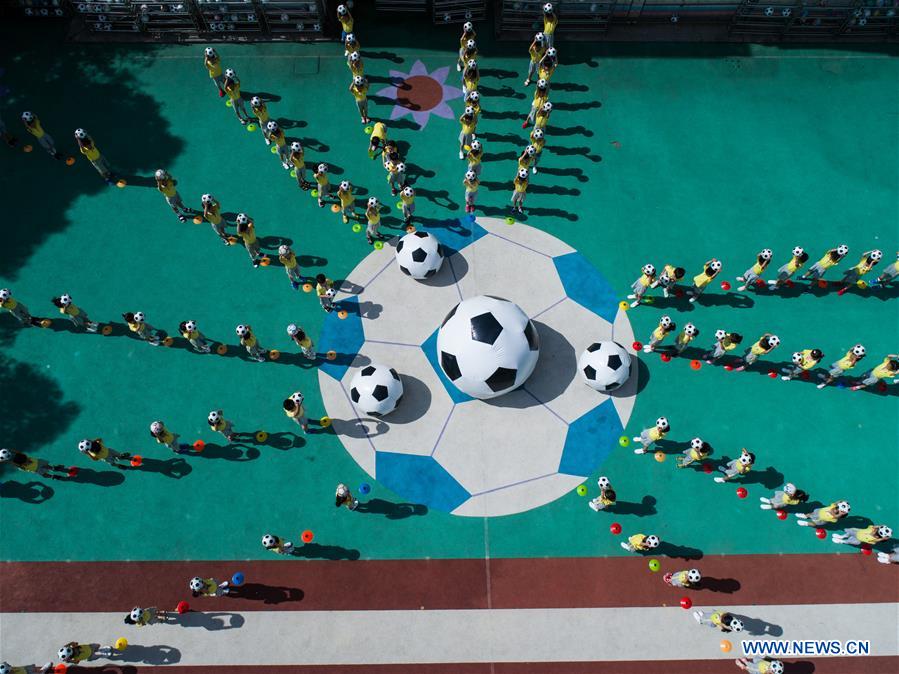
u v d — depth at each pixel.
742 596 12.49
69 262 15.52
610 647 12.02
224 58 18.36
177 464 13.46
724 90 18.17
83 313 14.32
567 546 12.85
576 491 13.33
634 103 17.94
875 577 12.72
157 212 16.22
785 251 16.02
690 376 14.50
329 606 12.27
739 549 12.91
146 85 17.86
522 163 14.86
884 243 16.17
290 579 12.47
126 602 12.24
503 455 13.59
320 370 14.41
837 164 17.16
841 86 18.28
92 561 12.57
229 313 15.02
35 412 13.85
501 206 16.44
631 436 13.86
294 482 13.34
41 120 17.22
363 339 14.73
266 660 11.83
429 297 15.24
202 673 11.74
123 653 11.81
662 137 17.45
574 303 15.23
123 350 14.55
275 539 11.70
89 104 17.52
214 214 14.46
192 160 16.91
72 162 16.70
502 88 18.12
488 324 12.71
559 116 17.67
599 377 13.41
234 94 16.09
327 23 18.78
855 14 18.08
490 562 12.69
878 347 14.98
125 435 13.69
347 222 16.17
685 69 18.45
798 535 13.05
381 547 12.79
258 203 16.39
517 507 13.16
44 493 13.12
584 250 15.90
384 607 12.28
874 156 17.27
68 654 10.87
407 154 17.12
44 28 18.36
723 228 16.25
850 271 15.11
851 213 16.52
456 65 18.42
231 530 12.89
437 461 13.53
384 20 18.98
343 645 11.95
